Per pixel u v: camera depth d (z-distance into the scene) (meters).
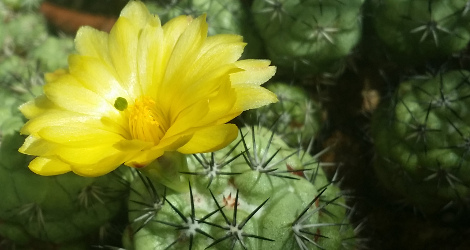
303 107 0.13
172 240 0.09
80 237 0.12
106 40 0.10
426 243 0.13
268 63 0.09
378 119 0.12
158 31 0.09
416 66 0.13
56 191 0.11
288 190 0.10
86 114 0.09
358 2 0.12
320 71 0.13
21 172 0.11
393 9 0.12
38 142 0.09
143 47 0.09
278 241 0.09
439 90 0.11
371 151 0.13
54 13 0.16
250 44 0.13
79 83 0.09
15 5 0.16
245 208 0.10
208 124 0.08
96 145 0.09
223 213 0.09
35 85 0.14
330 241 0.10
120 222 0.12
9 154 0.11
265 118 0.12
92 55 0.09
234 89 0.08
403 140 0.11
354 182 0.13
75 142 0.09
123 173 0.11
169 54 0.09
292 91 0.13
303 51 0.12
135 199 0.10
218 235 0.09
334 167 0.13
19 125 0.12
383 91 0.13
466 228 0.13
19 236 0.12
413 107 0.11
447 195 0.12
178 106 0.09
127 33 0.09
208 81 0.09
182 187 0.09
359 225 0.12
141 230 0.10
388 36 0.12
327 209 0.11
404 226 0.13
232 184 0.10
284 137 0.13
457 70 0.12
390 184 0.12
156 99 0.09
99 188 0.11
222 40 0.09
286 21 0.12
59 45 0.15
